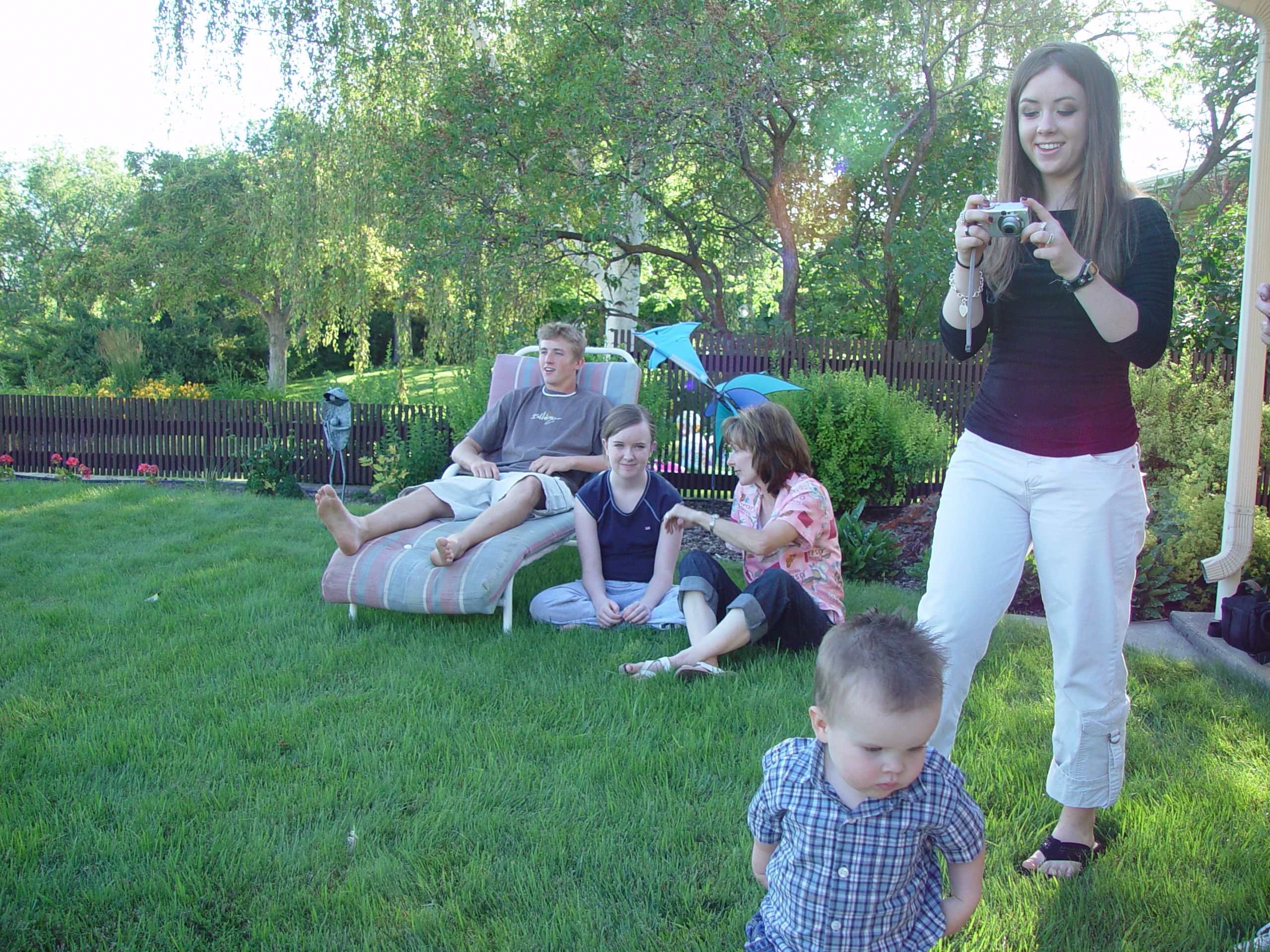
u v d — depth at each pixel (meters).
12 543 5.86
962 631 2.27
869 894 1.55
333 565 4.30
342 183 11.80
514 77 11.52
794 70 10.48
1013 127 2.25
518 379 5.89
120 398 10.10
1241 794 2.62
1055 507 2.14
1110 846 2.36
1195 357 7.20
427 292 12.21
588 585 4.34
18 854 2.28
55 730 3.03
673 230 13.86
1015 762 2.81
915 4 10.59
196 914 2.07
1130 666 3.81
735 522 4.12
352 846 2.35
